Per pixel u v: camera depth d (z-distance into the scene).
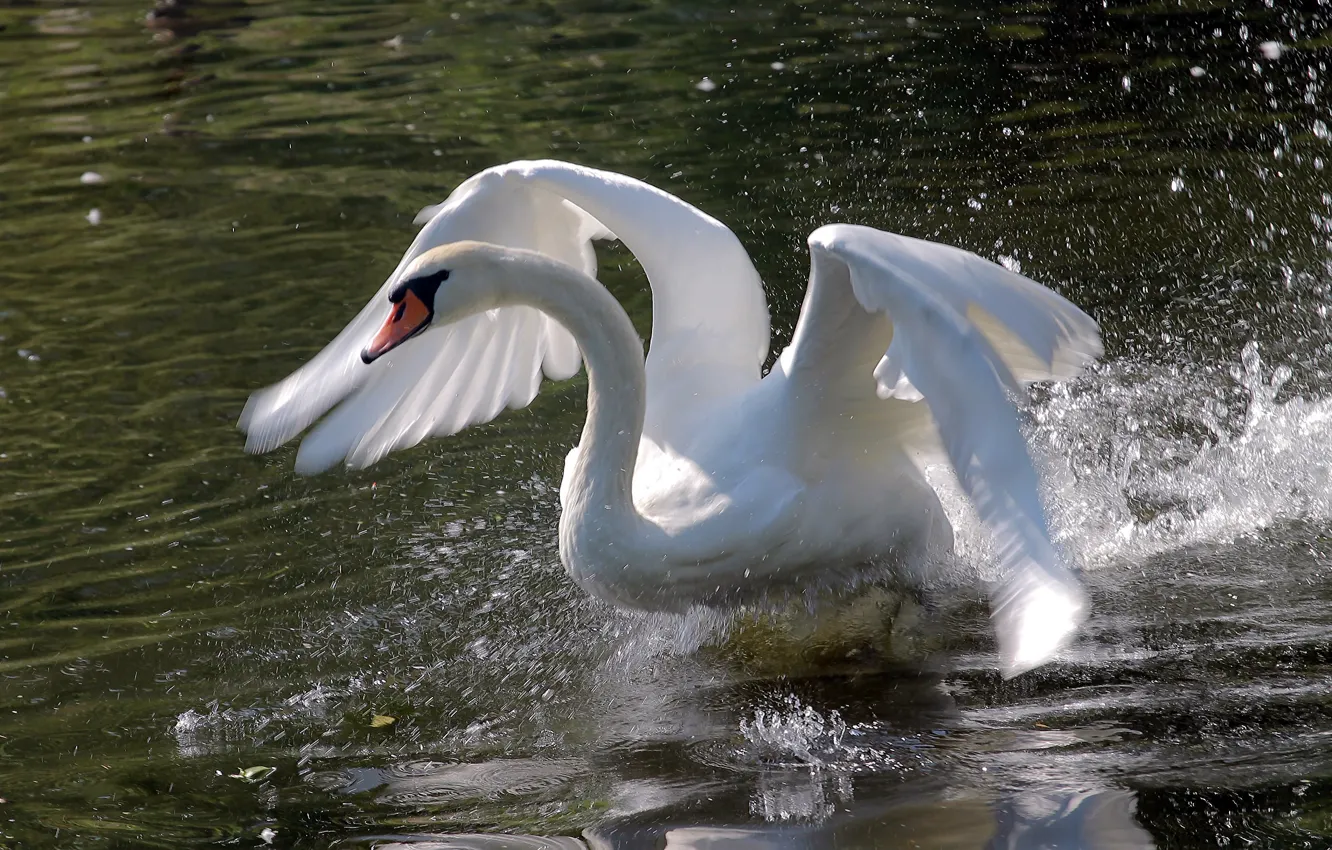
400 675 9.15
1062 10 23.27
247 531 11.04
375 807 7.63
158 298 15.48
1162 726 7.90
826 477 8.75
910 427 8.87
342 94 22.42
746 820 7.21
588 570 8.72
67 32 27.05
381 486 11.66
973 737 7.99
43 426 12.81
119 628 9.78
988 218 15.99
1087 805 7.09
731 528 8.59
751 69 21.86
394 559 10.57
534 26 25.34
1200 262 14.67
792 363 8.49
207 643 9.56
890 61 21.61
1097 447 11.62
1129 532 10.54
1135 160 17.27
